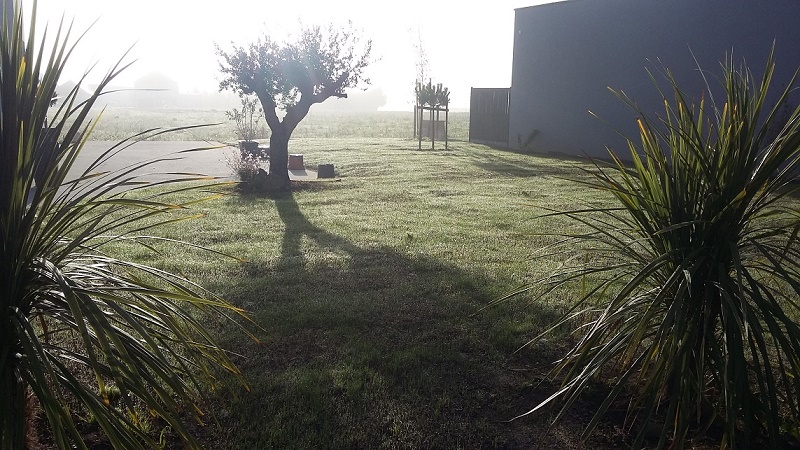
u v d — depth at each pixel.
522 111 22.69
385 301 5.36
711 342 2.89
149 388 3.57
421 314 5.07
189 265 6.42
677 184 3.15
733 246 2.84
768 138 12.86
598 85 19.86
